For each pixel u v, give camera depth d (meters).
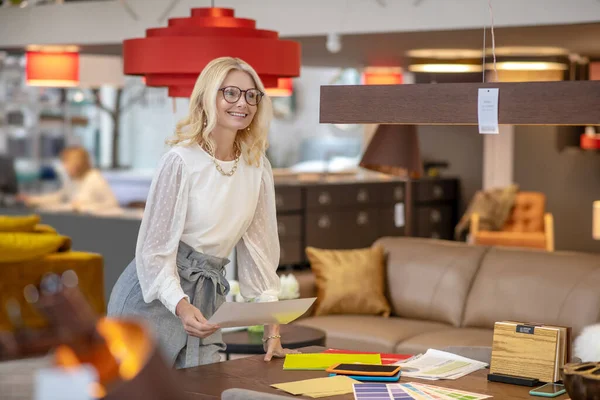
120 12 6.95
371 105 3.10
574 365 2.54
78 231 7.88
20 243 6.87
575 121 2.81
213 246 3.27
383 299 5.95
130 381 1.03
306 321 5.70
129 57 4.12
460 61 8.04
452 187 10.98
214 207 3.21
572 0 5.27
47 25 7.37
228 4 6.50
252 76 3.22
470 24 5.60
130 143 13.59
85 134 13.24
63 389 0.99
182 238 3.24
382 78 9.19
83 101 13.13
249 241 3.38
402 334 5.39
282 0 6.27
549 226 9.43
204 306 3.26
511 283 5.46
